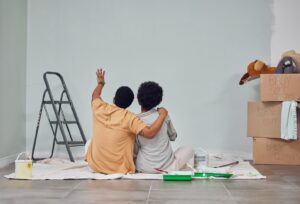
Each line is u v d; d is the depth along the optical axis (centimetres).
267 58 491
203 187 283
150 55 498
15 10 459
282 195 256
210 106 495
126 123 326
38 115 499
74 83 501
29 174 315
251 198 246
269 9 493
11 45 448
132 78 498
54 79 501
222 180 314
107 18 501
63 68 501
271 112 425
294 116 409
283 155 427
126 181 306
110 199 241
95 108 337
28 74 500
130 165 335
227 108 493
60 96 501
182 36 496
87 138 499
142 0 499
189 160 352
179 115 495
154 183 298
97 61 500
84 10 501
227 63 493
